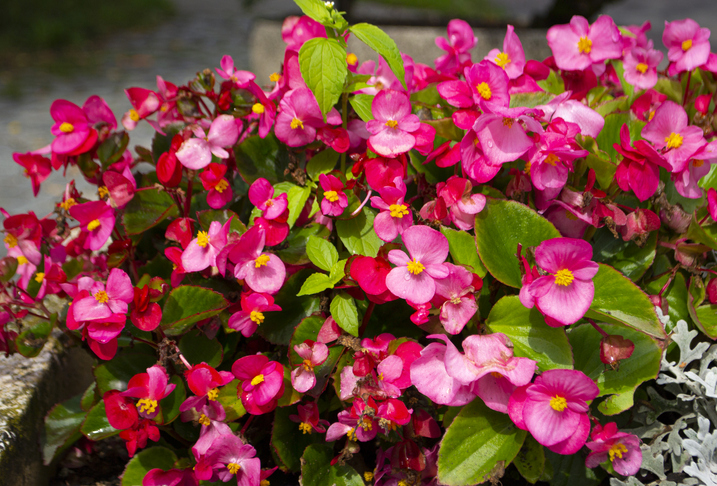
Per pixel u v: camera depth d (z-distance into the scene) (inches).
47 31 177.8
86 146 32.8
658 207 32.9
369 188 32.6
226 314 32.2
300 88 32.0
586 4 109.7
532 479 31.4
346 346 31.5
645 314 30.8
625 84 36.7
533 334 31.0
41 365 35.0
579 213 31.6
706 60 34.5
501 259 31.5
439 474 30.6
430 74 36.4
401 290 30.5
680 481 32.5
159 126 34.5
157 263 33.8
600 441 30.7
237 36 195.3
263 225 31.5
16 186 70.9
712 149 31.5
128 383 32.1
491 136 30.9
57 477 34.3
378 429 31.7
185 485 31.8
